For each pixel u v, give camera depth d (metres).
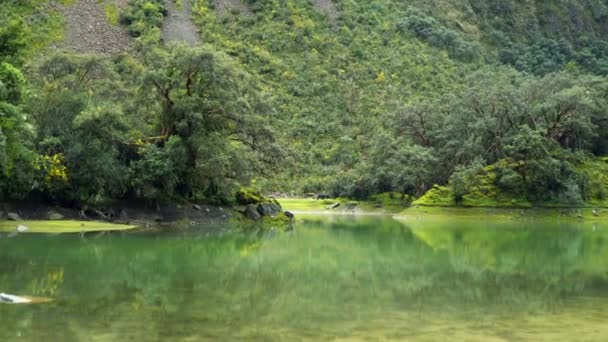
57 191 53.09
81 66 62.72
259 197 65.38
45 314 19.02
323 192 124.81
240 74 59.53
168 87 56.25
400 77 193.50
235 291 23.80
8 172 46.94
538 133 84.12
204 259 33.41
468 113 97.88
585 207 83.25
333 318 19.16
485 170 86.69
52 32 172.62
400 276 28.47
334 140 156.62
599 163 93.62
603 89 104.38
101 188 53.53
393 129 113.62
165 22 192.25
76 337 16.36
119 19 187.62
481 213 82.25
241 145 59.28
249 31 198.25
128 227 51.09
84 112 52.59
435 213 83.56
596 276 28.98
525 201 83.25
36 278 25.69
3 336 16.31
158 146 56.66
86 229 47.81
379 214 96.94
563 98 87.75
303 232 54.28
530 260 35.38
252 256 35.31
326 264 32.53
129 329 17.31
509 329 17.92
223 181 56.59
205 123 56.75
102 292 22.97
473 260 35.06
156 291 23.45
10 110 44.31
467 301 22.23
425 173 97.50
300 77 182.62
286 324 18.28
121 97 63.88
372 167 109.19
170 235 46.22
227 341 16.23
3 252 33.75
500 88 94.00
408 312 20.22
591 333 17.45
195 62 55.19
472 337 16.89
